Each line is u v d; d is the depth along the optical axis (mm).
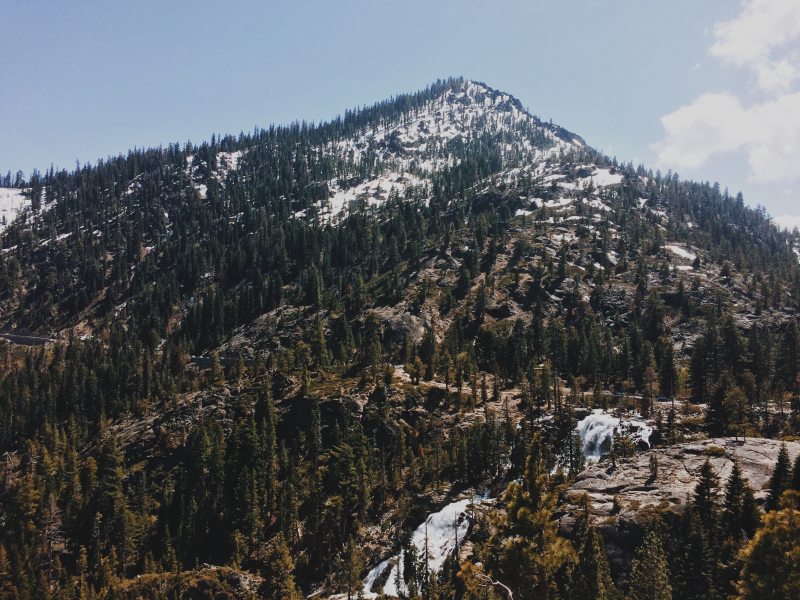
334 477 125188
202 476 137750
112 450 148000
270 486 128375
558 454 121250
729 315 179500
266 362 194250
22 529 126438
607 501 86125
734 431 112250
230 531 120500
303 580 108062
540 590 40781
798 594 34031
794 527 35281
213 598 103250
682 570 61812
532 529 40125
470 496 108938
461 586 85500
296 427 150375
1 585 108438
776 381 148125
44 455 159125
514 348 175750
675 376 145500
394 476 126438
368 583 102750
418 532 109688
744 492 72875
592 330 189000
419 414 148125
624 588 69812
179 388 194250
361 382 159625
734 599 39000
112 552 119125
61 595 110188
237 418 162125
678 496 82625
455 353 180125
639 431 120562
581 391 156500
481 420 139875
